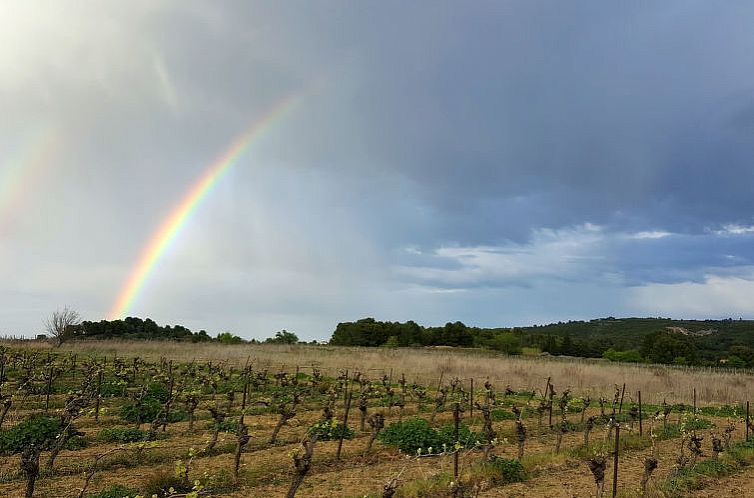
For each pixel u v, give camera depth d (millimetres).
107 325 73562
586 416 21891
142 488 10016
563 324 163000
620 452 15086
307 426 17172
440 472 11609
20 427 13281
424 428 14477
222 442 14398
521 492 10742
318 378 26969
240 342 65562
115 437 14445
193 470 11695
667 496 10805
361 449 14164
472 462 12469
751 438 17844
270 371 34656
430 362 40656
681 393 31719
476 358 46906
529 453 14438
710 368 50125
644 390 31891
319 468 12289
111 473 11445
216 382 24609
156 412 17297
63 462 12031
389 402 22078
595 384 33312
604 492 10828
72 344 49031
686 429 19234
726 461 14133
